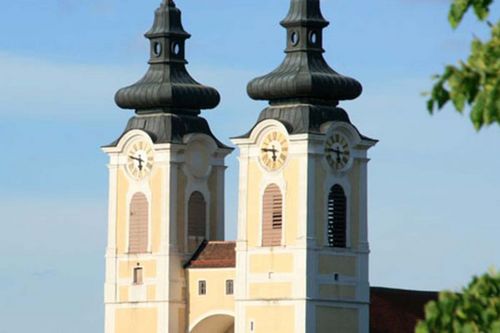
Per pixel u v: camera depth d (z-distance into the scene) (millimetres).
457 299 38562
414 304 199500
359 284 186875
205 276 192875
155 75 197750
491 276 38625
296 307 181500
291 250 182375
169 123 196125
